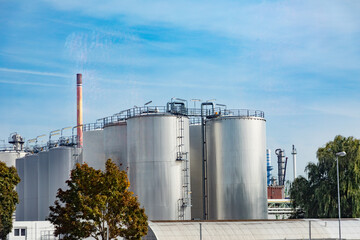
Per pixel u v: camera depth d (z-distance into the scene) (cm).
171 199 7188
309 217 7962
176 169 7275
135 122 7381
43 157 9556
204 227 5881
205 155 8038
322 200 7744
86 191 5206
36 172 10081
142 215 5306
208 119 8031
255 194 7694
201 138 8175
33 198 10062
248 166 7694
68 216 5109
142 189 7225
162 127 7275
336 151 8006
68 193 5281
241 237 5856
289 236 6044
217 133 7831
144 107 7550
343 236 6212
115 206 5159
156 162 7219
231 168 7694
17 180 6894
